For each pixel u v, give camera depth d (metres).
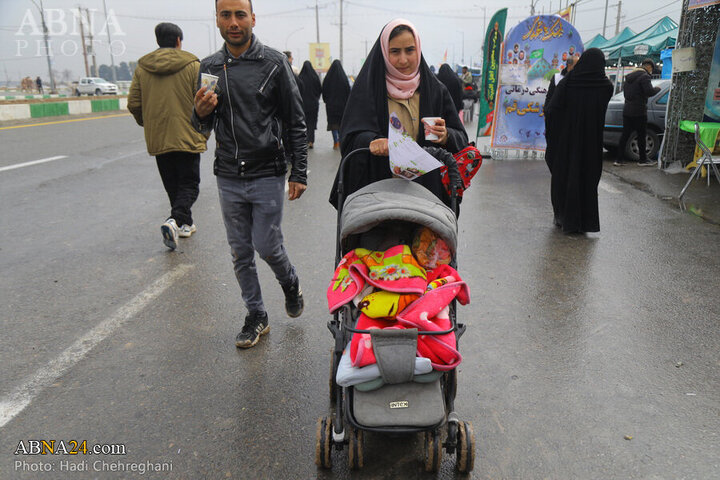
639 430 2.80
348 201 2.70
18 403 3.04
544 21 10.77
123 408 3.00
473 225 6.52
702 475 2.49
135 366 3.42
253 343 3.66
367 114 2.91
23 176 9.08
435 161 2.58
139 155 11.39
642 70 9.95
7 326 3.90
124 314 4.11
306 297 4.43
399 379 2.23
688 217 6.77
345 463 2.60
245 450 2.69
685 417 2.90
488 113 12.39
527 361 3.47
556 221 6.37
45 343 3.68
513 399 3.07
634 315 4.09
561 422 2.87
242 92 3.19
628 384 3.21
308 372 3.36
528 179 9.39
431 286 2.45
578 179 5.89
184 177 5.68
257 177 3.30
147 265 5.10
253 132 3.23
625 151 10.52
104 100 25.30
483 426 2.84
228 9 3.06
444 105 3.05
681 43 9.39
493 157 11.79
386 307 2.38
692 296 4.42
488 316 4.10
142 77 5.24
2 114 18.81
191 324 3.97
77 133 15.26
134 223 6.45
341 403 2.48
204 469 2.56
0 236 5.92
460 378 3.28
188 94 5.29
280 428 2.85
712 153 8.40
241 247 3.51
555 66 10.98
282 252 3.62
